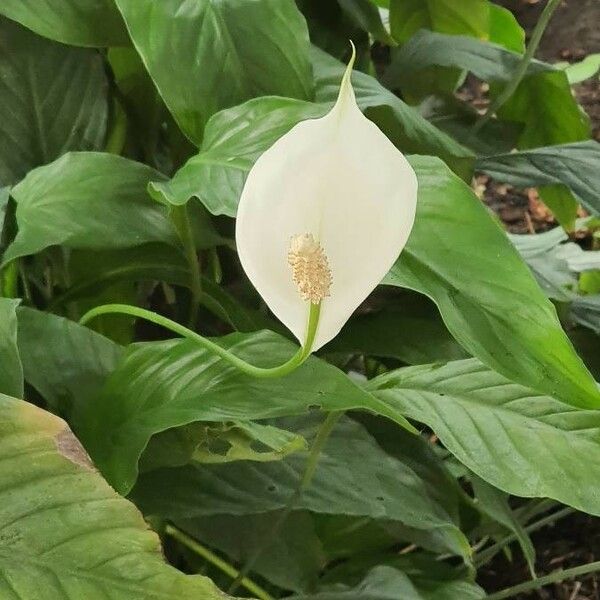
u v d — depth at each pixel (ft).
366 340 4.52
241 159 3.90
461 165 4.56
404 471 4.29
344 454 4.25
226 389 3.64
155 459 3.81
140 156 5.08
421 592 4.35
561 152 5.15
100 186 4.08
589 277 7.19
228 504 4.01
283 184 3.17
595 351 5.22
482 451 3.80
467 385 3.96
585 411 3.86
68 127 4.63
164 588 3.25
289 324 3.25
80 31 4.33
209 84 4.18
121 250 4.40
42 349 3.86
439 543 4.40
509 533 5.17
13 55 4.57
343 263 3.22
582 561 5.99
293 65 4.32
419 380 4.01
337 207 3.19
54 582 3.22
